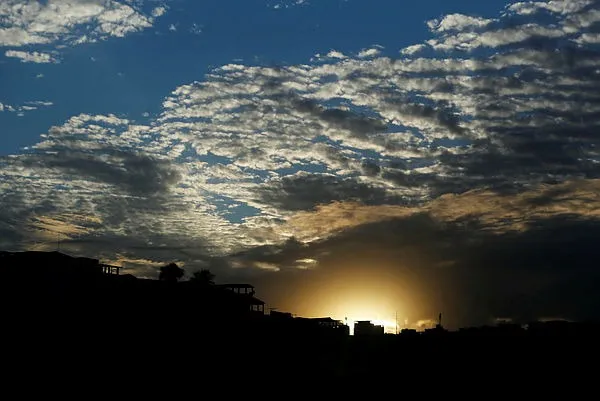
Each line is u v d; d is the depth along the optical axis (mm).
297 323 74062
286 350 69688
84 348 54062
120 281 65312
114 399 50812
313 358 72250
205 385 58000
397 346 79562
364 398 67875
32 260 59812
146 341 58625
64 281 60344
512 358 79500
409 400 69188
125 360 55406
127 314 60844
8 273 58750
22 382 48344
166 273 77688
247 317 71938
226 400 57469
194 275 78938
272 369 65750
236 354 64375
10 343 51719
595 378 76125
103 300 61406
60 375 50281
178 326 61906
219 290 71688
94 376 51750
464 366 78812
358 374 73500
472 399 70688
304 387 66688
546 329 83125
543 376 76625
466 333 83438
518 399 70625
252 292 79438
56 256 61031
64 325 55469
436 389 73500
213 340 63469
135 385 53375
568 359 78562
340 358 75438
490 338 81625
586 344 79688
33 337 52875
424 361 78500
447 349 80625
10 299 56594
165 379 55781
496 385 75375
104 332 57094
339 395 67500
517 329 84750
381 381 73250
